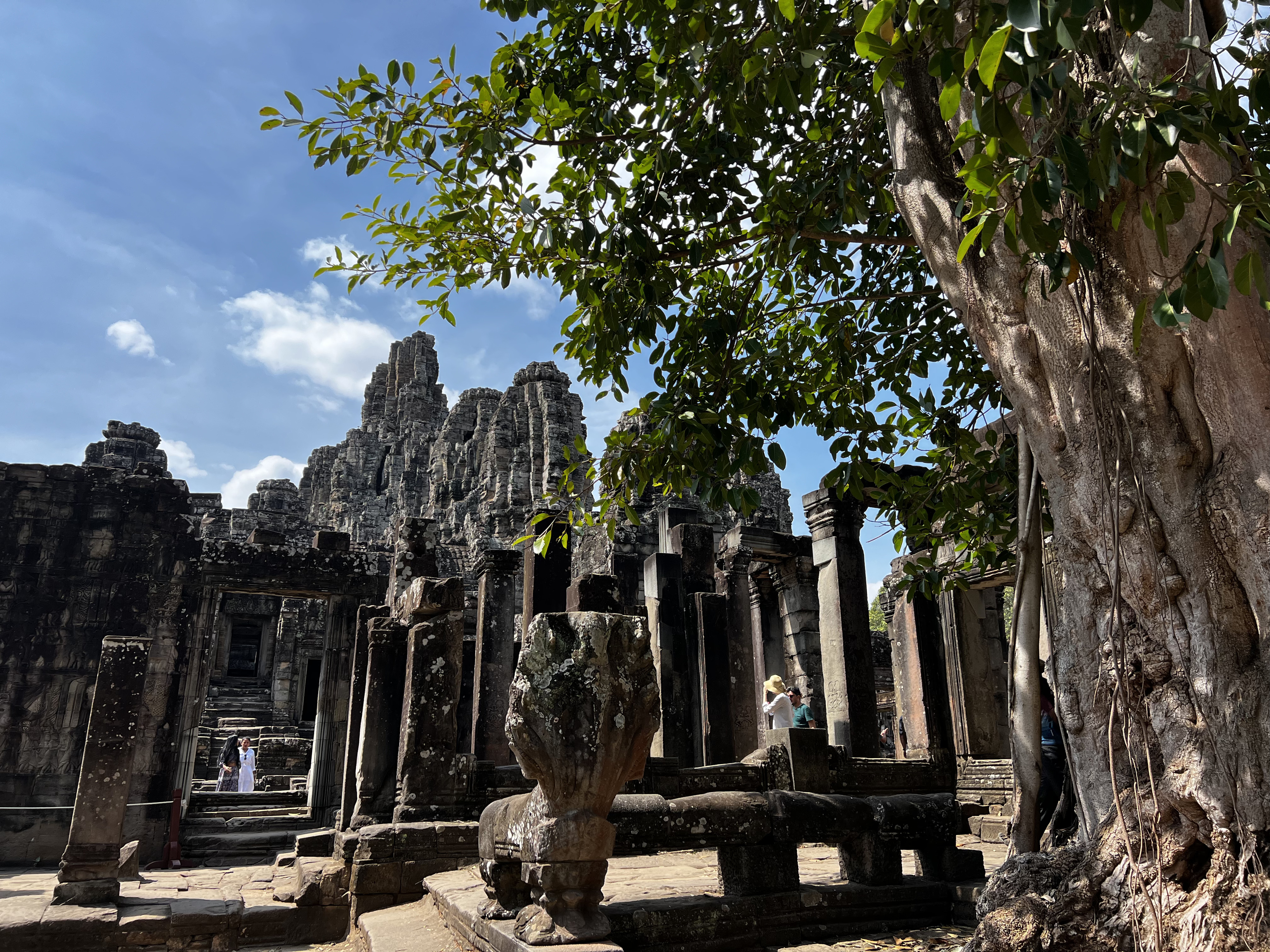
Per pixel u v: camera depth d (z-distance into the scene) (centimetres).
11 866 1380
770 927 531
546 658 460
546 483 3759
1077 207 375
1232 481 337
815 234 629
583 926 442
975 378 754
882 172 622
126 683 879
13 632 1538
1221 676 329
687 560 1409
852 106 647
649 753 472
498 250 679
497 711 1195
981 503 745
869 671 1240
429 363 6041
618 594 1067
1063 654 402
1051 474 400
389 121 604
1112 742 360
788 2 385
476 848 845
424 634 973
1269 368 345
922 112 469
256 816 1734
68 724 1523
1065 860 385
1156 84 326
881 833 598
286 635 2980
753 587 1938
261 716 2930
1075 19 260
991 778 1269
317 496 5781
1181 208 310
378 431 5859
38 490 1619
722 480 678
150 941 780
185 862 1377
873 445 764
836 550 1276
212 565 1644
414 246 673
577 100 637
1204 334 353
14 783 1474
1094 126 342
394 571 1341
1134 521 358
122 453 4069
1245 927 307
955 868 627
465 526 3747
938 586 782
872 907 570
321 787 1602
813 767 924
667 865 780
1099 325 379
